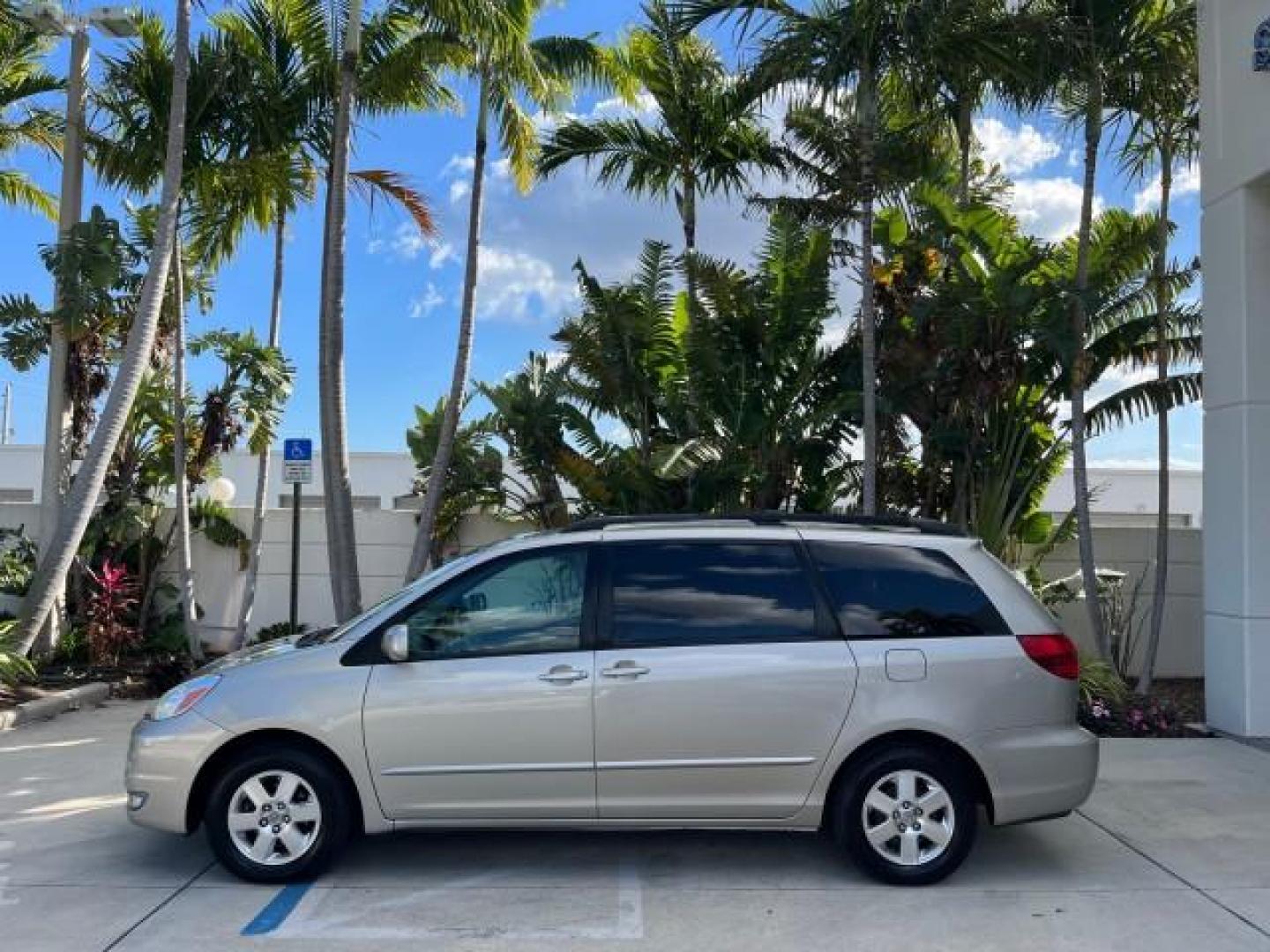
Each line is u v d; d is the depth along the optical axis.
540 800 5.39
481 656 5.48
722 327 12.66
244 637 13.96
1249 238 8.96
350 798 5.49
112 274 12.18
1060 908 5.18
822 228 11.52
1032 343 11.59
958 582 5.66
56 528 11.96
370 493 26.28
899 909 5.16
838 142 10.63
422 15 12.70
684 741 5.37
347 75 12.37
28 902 5.23
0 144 14.77
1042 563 13.13
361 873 5.66
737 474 12.23
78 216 12.82
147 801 5.43
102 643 12.45
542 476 13.55
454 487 13.94
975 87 10.84
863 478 11.93
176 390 13.16
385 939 4.79
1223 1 9.20
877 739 5.45
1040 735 5.47
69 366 13.02
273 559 14.60
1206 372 9.41
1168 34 10.47
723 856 5.95
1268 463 8.92
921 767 5.42
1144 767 8.03
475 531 14.34
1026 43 10.17
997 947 4.73
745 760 5.38
